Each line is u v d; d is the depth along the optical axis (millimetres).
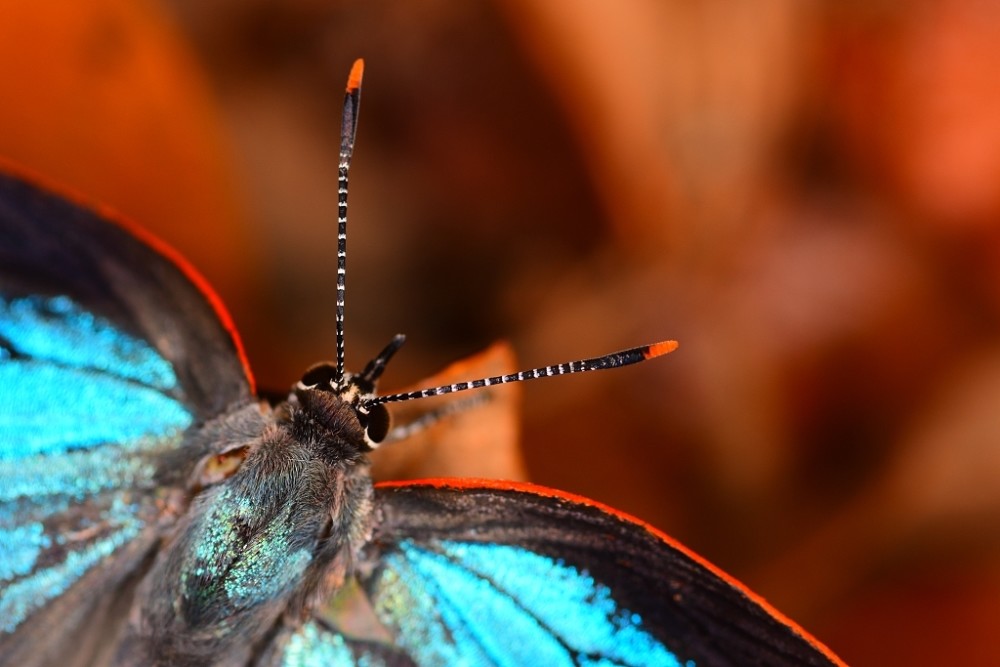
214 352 84
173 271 83
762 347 99
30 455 84
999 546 96
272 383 99
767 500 98
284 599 83
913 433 98
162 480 85
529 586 83
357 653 84
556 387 99
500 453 88
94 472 84
